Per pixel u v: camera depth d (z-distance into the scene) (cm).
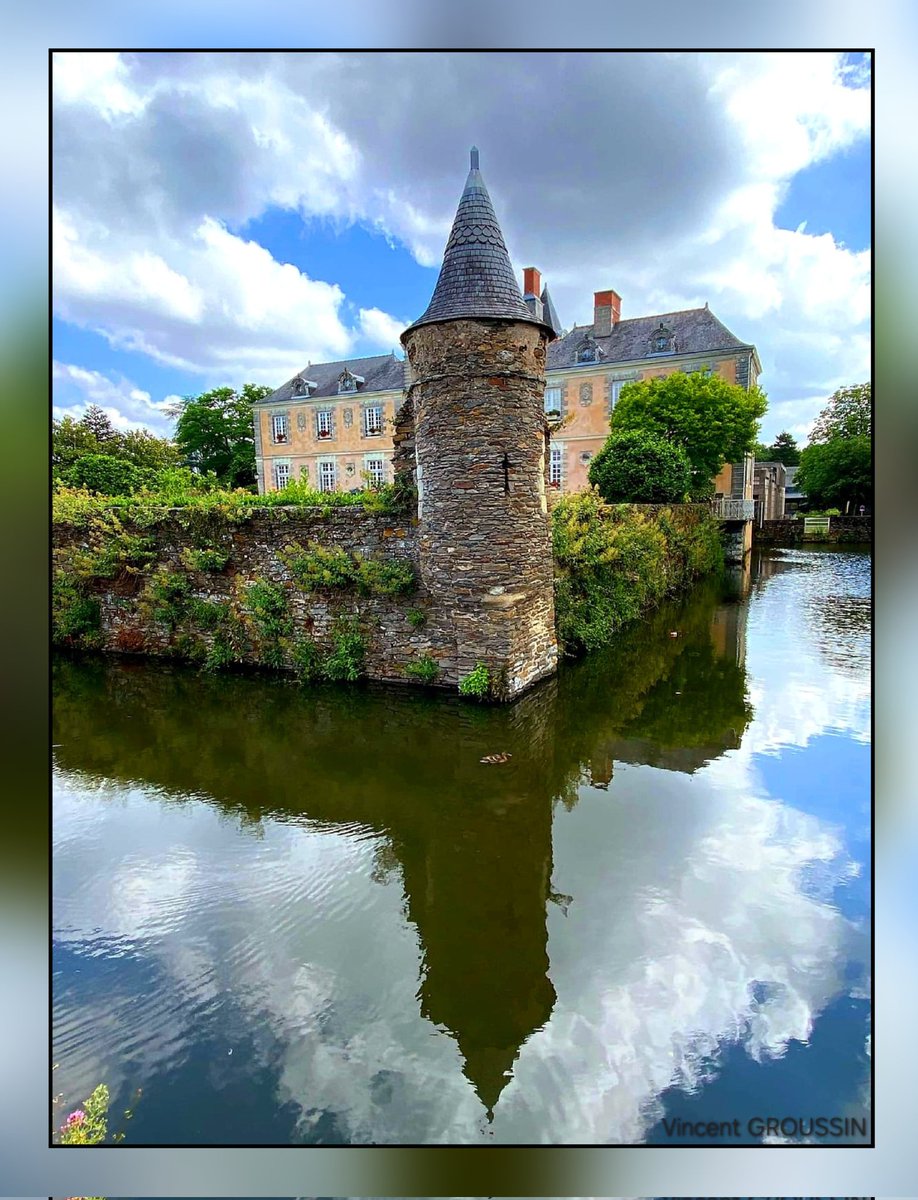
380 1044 349
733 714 816
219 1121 304
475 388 805
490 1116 306
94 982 392
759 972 391
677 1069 332
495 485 820
